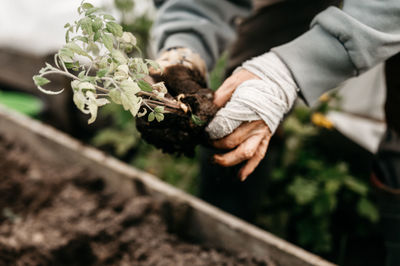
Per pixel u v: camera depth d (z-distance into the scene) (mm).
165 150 981
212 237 1518
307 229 2074
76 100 609
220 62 2184
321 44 812
